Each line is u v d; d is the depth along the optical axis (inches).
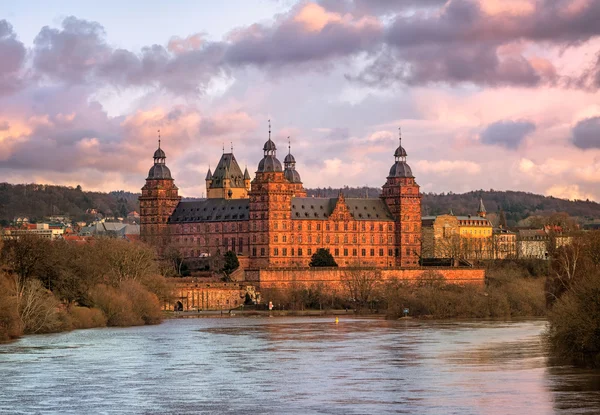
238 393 6840.6
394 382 7244.1
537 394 6604.3
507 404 6314.0
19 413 6215.6
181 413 6205.7
